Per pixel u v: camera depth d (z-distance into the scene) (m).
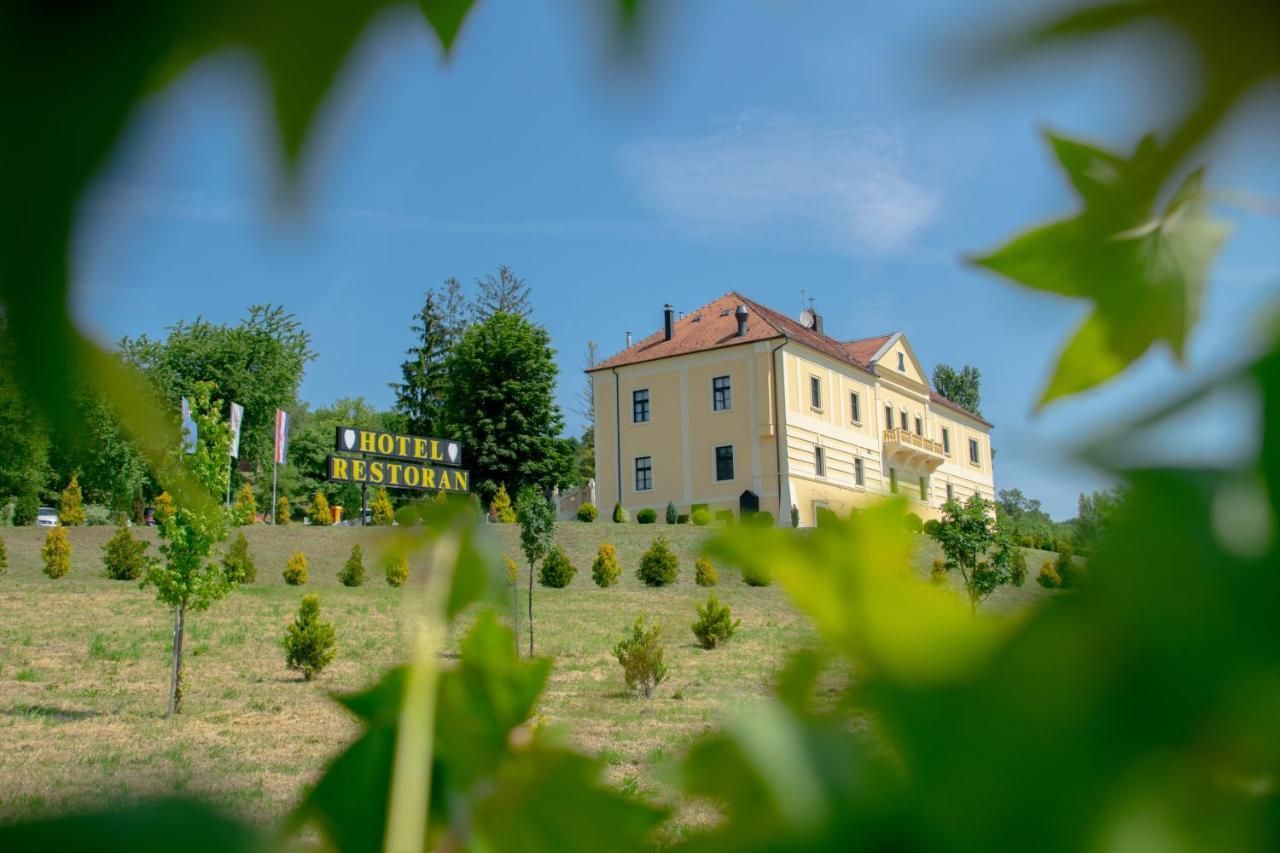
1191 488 0.15
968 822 0.18
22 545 26.83
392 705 0.30
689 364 38.38
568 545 30.08
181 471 0.25
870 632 0.20
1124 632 0.16
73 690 13.02
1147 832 0.17
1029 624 0.17
